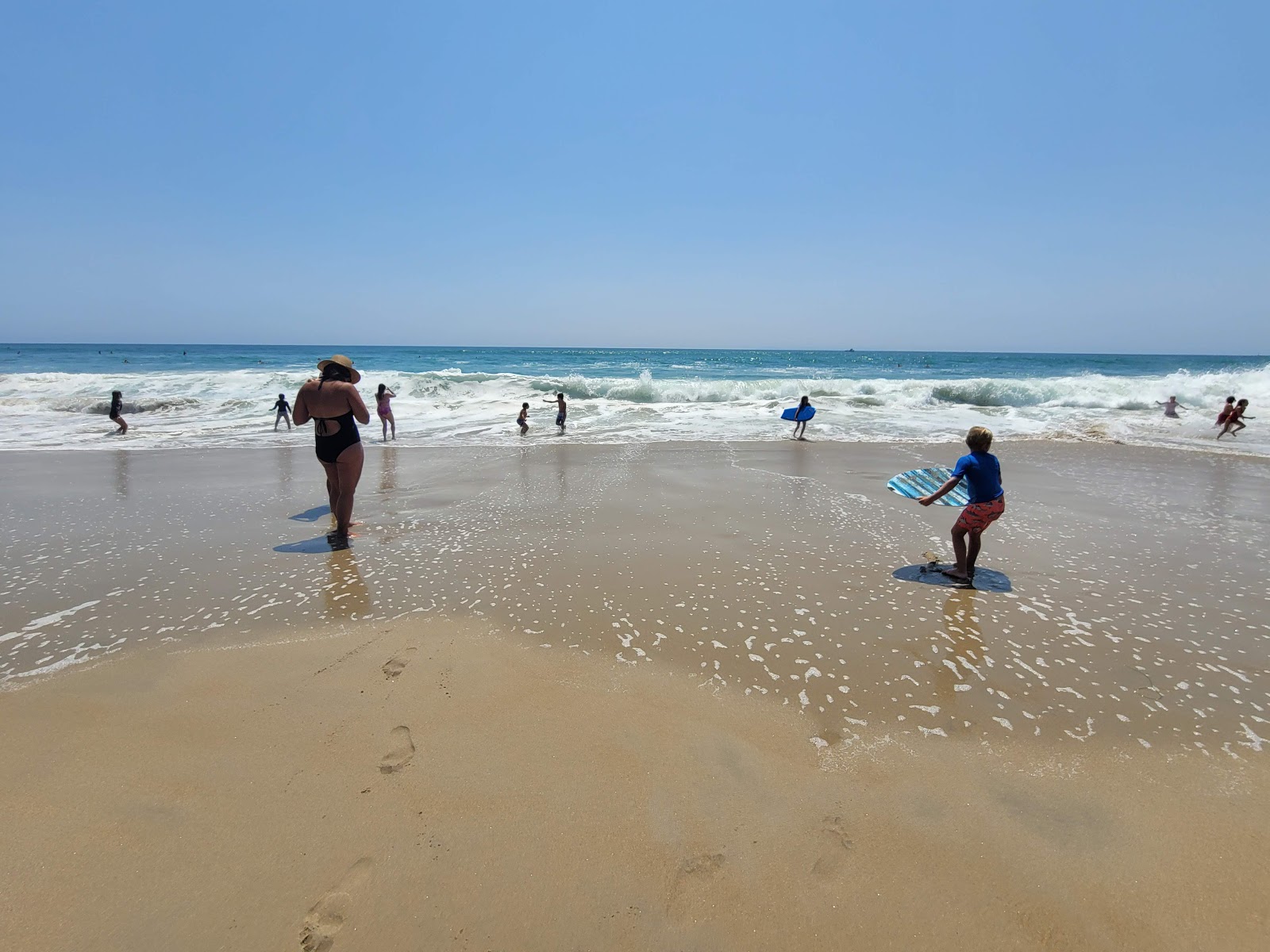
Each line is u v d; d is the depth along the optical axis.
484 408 23.25
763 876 2.66
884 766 3.36
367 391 25.55
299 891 2.57
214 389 25.73
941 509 8.91
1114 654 4.62
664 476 11.36
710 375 47.16
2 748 3.45
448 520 8.25
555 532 7.73
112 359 67.69
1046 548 7.15
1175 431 18.39
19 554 6.82
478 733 3.61
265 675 4.24
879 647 4.70
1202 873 2.69
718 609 5.38
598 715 3.81
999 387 25.30
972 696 4.05
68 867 2.66
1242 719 3.81
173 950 2.32
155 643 4.71
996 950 2.36
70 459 13.16
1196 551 7.05
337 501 7.52
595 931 2.42
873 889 2.60
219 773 3.26
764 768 3.34
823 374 49.09
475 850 2.77
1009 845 2.83
